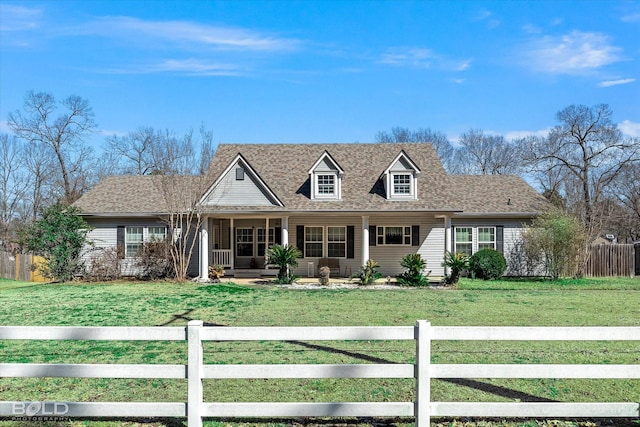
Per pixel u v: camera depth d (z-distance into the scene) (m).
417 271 22.19
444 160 59.94
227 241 27.73
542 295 18.25
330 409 5.41
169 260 23.66
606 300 16.70
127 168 50.31
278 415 5.39
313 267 25.61
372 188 25.31
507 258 26.20
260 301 16.52
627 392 6.81
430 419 5.91
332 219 25.88
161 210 25.20
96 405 5.47
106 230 25.73
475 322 12.40
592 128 37.31
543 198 27.34
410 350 9.01
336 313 13.91
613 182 40.03
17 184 46.16
